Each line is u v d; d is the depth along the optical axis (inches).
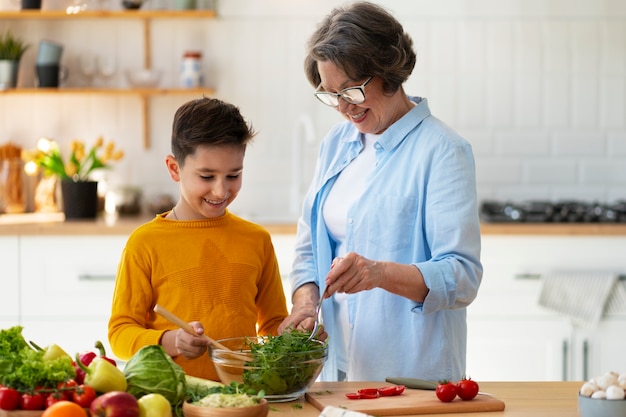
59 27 181.6
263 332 94.4
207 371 86.7
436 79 184.1
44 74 173.8
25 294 157.6
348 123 103.3
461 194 89.3
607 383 70.9
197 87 177.3
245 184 185.0
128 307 86.8
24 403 65.5
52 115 183.3
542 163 185.5
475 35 183.5
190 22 182.7
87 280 158.1
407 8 182.7
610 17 183.8
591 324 158.2
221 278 89.0
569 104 184.7
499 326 158.9
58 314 157.9
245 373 75.8
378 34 88.0
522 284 158.7
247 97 184.1
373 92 90.7
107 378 68.3
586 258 159.2
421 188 91.4
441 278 84.8
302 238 105.5
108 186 181.8
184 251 88.7
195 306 87.7
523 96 184.5
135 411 64.4
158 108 184.1
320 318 102.1
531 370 159.2
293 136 183.5
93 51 182.4
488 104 184.5
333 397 77.5
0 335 69.7
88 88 180.7
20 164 178.2
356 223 95.2
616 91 184.9
